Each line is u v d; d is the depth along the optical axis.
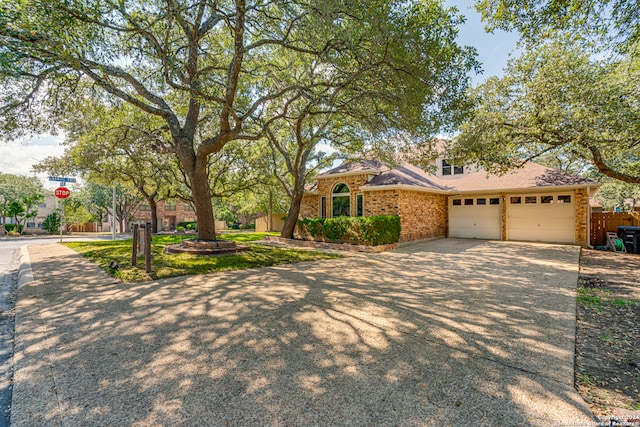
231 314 4.41
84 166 14.45
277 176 16.34
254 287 6.00
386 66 6.93
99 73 8.29
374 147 11.76
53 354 3.17
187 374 2.78
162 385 2.60
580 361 3.13
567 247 12.88
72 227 34.25
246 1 6.80
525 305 4.93
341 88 7.72
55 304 4.88
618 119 8.24
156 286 6.04
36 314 4.41
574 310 4.69
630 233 12.16
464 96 7.32
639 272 7.95
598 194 27.16
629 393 2.57
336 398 2.43
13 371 2.89
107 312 4.49
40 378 2.72
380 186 14.04
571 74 9.38
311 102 8.98
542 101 9.84
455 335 3.70
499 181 15.78
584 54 9.19
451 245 13.84
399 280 6.73
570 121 9.37
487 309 4.71
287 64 10.60
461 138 11.82
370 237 12.10
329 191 17.34
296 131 13.61
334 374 2.79
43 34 5.09
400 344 3.44
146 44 7.19
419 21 6.15
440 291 5.80
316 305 4.86
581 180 13.45
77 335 3.65
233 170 19.00
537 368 2.93
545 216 14.75
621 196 25.64
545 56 9.91
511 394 2.50
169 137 13.05
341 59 7.16
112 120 12.02
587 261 9.82
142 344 3.41
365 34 6.37
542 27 6.54
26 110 7.73
